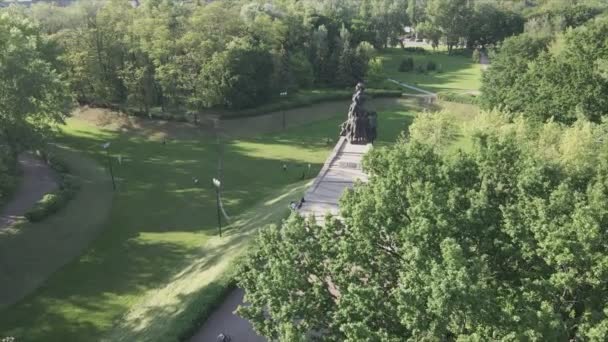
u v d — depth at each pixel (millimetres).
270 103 103438
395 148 34969
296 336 22938
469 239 26203
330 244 28562
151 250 53156
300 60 114125
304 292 27109
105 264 50938
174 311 39875
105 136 89375
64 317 43062
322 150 86188
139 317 41906
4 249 51219
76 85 95062
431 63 143750
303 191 60125
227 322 37031
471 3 168375
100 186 68750
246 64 96438
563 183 28328
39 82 59812
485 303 21984
